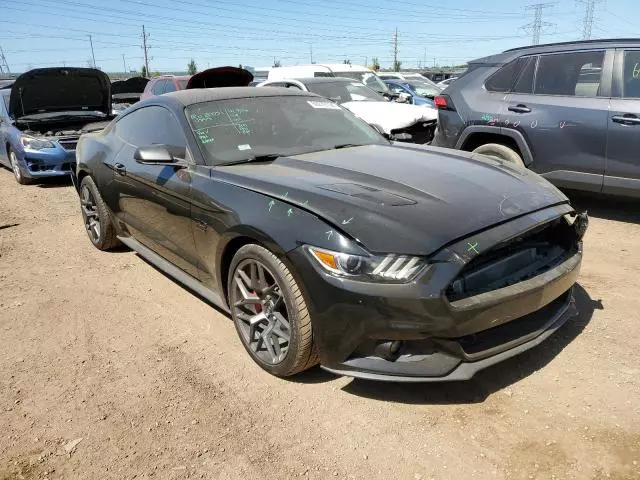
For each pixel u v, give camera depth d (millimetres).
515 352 2729
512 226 2707
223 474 2404
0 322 3947
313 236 2658
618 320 3498
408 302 2438
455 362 2543
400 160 3553
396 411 2754
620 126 5047
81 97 9195
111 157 4672
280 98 4344
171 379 3133
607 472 2275
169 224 3832
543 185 3281
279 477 2371
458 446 2486
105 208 5086
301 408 2820
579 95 5379
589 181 5371
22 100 8703
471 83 6277
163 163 3584
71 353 3480
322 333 2678
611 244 4914
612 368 2992
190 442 2613
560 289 2910
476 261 2613
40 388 3107
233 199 3152
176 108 3955
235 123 3895
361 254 2518
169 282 4574
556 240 3123
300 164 3461
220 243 3232
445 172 3271
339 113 4488
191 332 3684
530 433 2537
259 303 3104
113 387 3084
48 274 4867
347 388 2969
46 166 8625
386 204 2721
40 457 2557
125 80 15961
